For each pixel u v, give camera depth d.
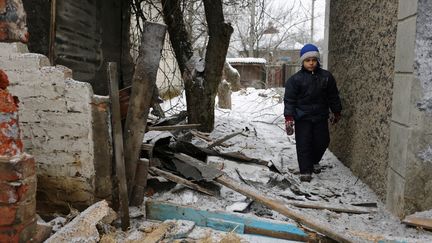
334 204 3.71
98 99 3.03
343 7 5.50
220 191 3.73
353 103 4.95
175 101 11.77
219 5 6.60
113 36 6.85
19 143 2.23
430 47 3.01
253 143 6.53
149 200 3.27
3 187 2.13
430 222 3.06
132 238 2.77
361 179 4.57
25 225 2.24
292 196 3.93
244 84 20.38
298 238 2.90
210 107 6.96
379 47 3.97
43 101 3.09
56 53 4.59
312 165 4.73
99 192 3.14
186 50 7.18
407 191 3.20
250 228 3.01
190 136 5.83
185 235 2.84
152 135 4.26
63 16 4.78
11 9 2.33
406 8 3.18
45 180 3.20
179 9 6.95
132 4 7.58
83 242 2.41
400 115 3.30
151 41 3.19
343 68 5.48
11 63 3.08
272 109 11.22
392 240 2.79
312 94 4.62
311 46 4.63
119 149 2.99
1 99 2.11
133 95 3.23
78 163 3.11
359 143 4.66
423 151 3.12
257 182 4.25
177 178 3.64
